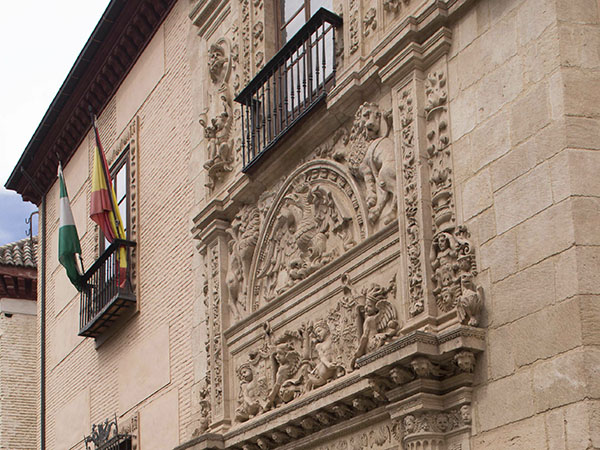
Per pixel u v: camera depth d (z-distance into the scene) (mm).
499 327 9406
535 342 8977
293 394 12438
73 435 20797
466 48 10516
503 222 9586
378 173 11477
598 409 8336
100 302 19375
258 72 14430
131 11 19500
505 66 9930
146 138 19078
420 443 9836
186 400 15914
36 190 25438
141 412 17562
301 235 12742
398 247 10922
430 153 10656
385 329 10875
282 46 14648
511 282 9359
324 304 12180
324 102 12484
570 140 9047
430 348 9648
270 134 13617
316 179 12789
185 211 16859
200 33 16859
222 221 14852
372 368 10188
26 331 29828
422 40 11078
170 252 17266
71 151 23562
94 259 21234
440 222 10344
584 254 8742
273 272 13508
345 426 11414
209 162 15297
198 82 16797
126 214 19375
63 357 22109
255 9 15141
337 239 12219
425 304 10148
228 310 14484
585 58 9328
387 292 11008
